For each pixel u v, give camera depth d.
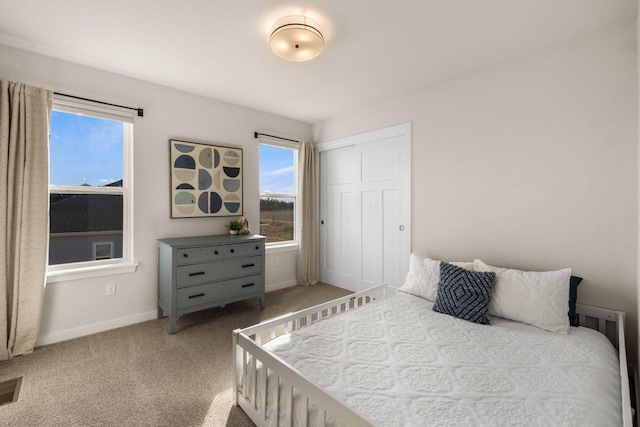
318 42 2.01
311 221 4.26
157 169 3.00
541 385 1.31
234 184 3.54
